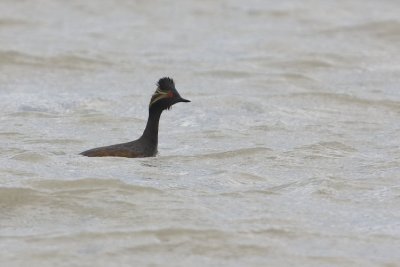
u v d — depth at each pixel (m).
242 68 26.27
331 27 32.22
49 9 34.84
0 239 13.26
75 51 27.80
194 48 29.31
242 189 15.51
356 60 27.70
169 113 21.25
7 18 32.78
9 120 20.14
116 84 24.39
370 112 21.80
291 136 19.27
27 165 16.41
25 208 14.46
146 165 16.69
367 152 18.08
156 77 25.30
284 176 16.36
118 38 30.55
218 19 34.09
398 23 32.00
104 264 12.50
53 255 12.73
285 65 26.88
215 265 12.61
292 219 14.16
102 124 20.03
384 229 13.87
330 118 21.05
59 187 15.20
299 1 37.06
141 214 14.27
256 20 33.88
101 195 14.92
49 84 24.33
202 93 23.22
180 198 14.91
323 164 17.17
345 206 14.82
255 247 13.17
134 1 36.59
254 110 21.62
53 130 19.38
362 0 37.47
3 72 25.47
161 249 13.04
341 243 13.37
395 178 16.22
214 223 13.91
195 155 17.50
